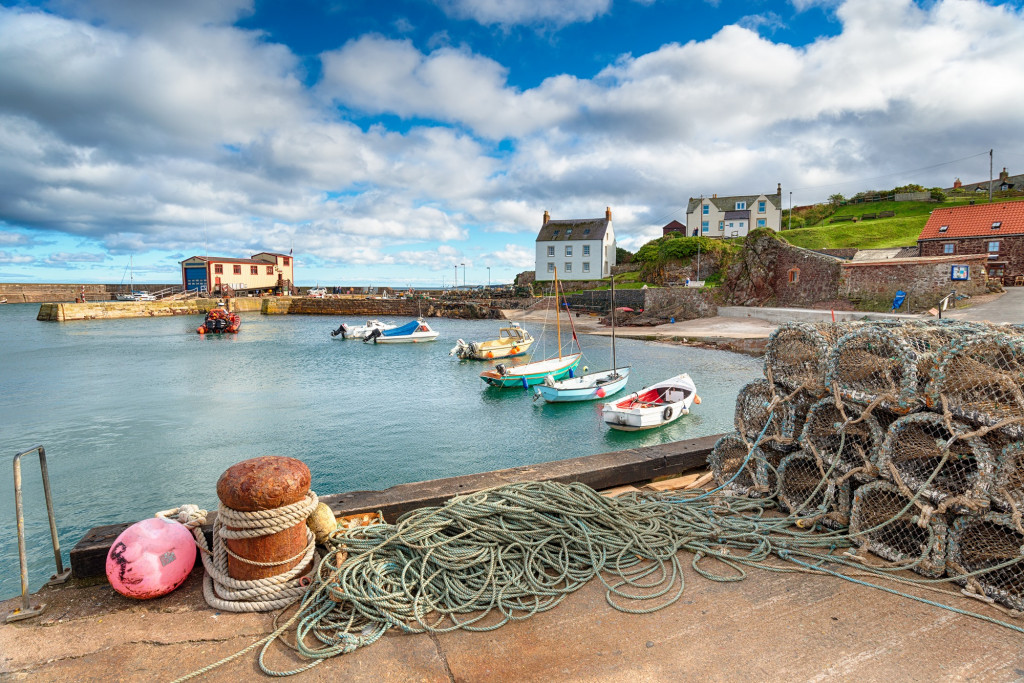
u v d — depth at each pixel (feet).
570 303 194.90
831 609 10.96
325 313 237.86
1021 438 10.89
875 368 13.99
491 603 10.91
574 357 88.89
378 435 55.72
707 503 15.72
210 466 45.47
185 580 12.00
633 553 13.05
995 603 10.90
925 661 9.35
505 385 79.56
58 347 126.72
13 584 27.55
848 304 123.44
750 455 15.72
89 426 58.13
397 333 146.61
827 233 186.91
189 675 9.08
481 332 165.58
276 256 282.97
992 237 118.83
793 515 14.40
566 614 10.90
